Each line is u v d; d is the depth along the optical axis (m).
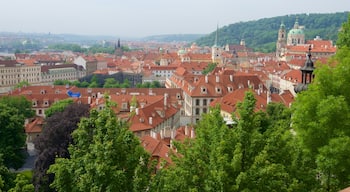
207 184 31.50
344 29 52.09
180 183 33.59
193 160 34.88
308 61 47.47
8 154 97.25
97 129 34.09
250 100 34.59
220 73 199.88
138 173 32.97
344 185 36.25
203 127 37.69
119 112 122.00
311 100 38.50
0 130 98.19
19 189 37.41
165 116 123.25
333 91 39.59
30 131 130.88
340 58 42.94
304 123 38.62
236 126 35.50
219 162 31.30
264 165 31.31
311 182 34.84
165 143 83.31
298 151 35.56
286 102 128.50
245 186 30.98
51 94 166.88
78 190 32.72
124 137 33.59
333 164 34.75
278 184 31.16
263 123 38.72
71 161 34.09
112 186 30.86
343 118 36.62
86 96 167.88
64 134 86.44
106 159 31.91
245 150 32.97
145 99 136.88
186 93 168.88
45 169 81.12
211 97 158.50
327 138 37.06
